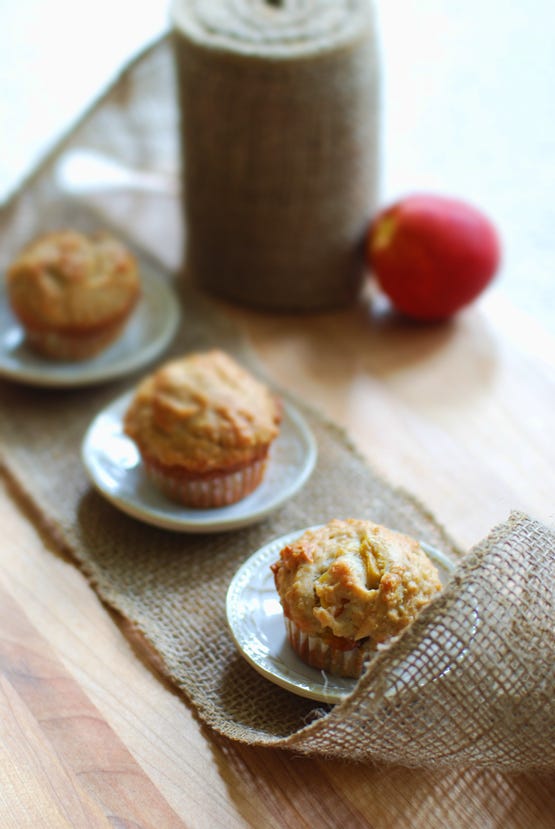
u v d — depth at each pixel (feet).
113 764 2.08
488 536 2.04
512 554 2.03
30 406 2.66
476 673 1.98
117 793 2.05
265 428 2.37
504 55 3.20
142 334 2.78
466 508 2.42
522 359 2.77
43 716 2.13
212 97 2.71
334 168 2.74
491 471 2.50
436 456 2.53
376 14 2.76
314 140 2.71
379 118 2.80
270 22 2.71
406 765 2.06
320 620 2.06
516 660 2.00
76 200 3.07
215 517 2.36
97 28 3.46
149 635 2.23
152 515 2.34
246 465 2.35
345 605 2.07
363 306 2.92
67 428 2.61
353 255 2.86
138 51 2.90
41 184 2.98
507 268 2.95
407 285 2.75
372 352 2.79
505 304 2.90
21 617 2.27
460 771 2.10
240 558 2.35
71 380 2.63
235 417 2.35
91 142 3.05
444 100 3.17
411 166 3.12
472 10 3.27
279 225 2.79
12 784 2.05
